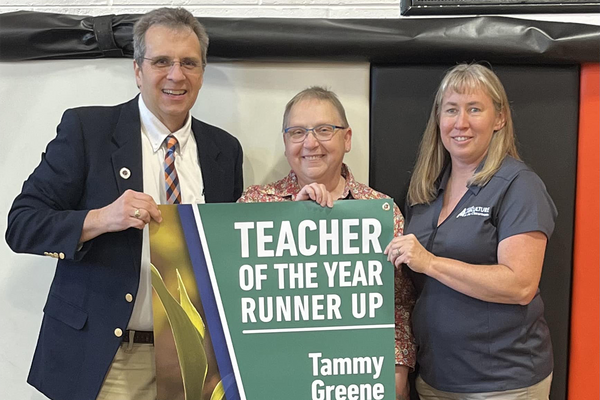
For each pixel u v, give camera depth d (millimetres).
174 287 1614
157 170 1765
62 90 2123
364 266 1628
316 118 1722
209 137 1904
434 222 1839
